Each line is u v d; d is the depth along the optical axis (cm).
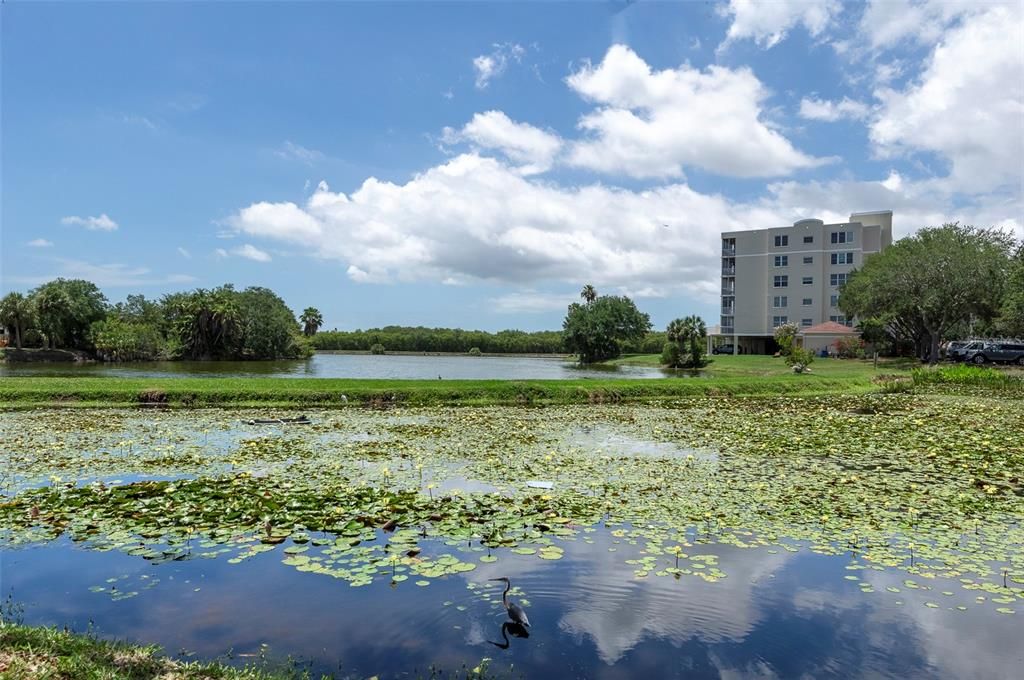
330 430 1652
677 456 1275
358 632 511
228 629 516
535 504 874
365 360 10075
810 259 7675
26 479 1037
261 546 698
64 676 404
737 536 755
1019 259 4619
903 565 668
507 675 447
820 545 721
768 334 7919
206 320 8125
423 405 2333
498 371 6109
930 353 5209
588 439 1505
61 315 7800
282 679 431
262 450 1311
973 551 713
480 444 1414
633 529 773
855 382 3088
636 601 571
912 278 4484
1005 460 1233
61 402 2178
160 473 1091
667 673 452
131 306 8981
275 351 8869
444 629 518
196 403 2225
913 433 1598
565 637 505
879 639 509
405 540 721
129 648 461
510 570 640
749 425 1770
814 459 1249
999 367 3875
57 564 654
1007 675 458
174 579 616
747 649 490
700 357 6153
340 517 799
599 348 8462
